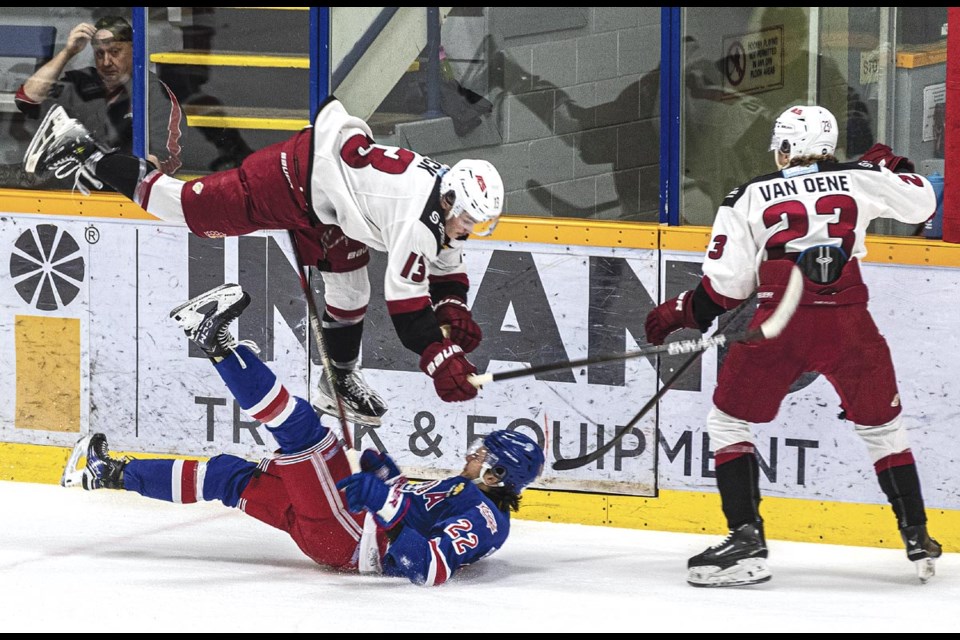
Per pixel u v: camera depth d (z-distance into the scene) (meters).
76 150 12.73
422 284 12.03
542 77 14.97
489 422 15.12
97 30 15.99
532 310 14.89
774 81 14.51
